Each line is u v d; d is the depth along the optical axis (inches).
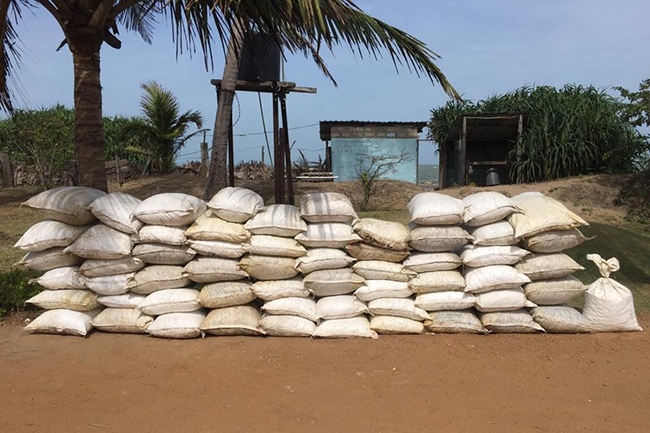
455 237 171.9
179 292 173.2
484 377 138.6
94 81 206.7
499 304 171.5
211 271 170.9
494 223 176.6
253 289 170.7
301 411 118.6
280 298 172.1
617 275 258.2
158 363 148.6
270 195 525.0
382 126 749.9
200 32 210.8
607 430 111.0
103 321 174.1
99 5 196.4
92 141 208.1
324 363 147.8
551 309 176.9
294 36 197.6
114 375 140.3
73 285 176.1
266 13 183.8
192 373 141.2
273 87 304.3
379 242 171.9
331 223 176.1
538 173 495.2
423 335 173.3
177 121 652.1
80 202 174.4
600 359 152.1
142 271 174.7
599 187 426.0
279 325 169.2
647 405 122.7
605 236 306.2
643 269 264.1
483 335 173.6
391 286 172.9
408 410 119.4
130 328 173.3
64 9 196.1
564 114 482.3
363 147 752.3
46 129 560.1
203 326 167.9
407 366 145.8
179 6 199.2
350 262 172.6
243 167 762.8
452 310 177.2
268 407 120.6
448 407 121.0
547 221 169.5
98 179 210.4
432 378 137.7
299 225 173.0
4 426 113.1
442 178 628.7
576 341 168.1
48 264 176.9
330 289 171.6
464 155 512.7
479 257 172.9
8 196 527.2
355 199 505.0
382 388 131.3
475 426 112.2
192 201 177.0
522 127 515.5
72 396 127.6
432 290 172.9
